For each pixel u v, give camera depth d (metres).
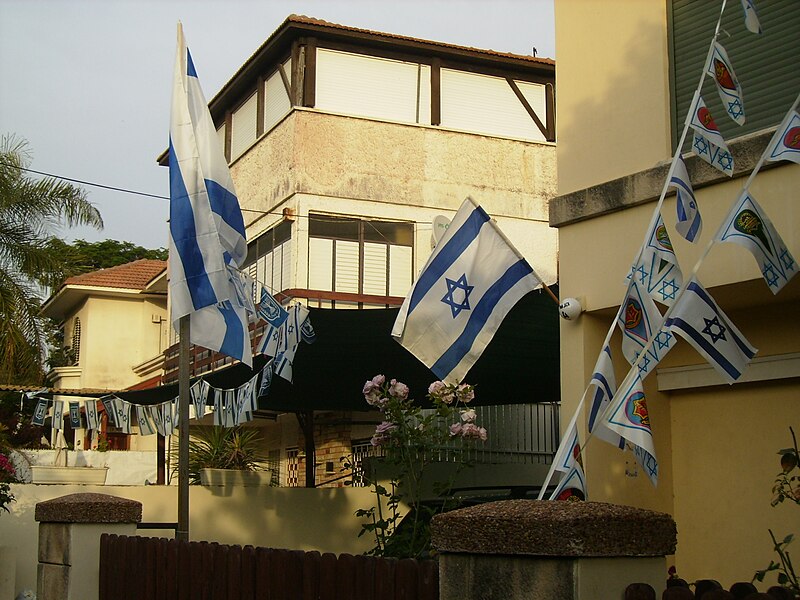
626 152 8.17
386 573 5.26
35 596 10.86
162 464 14.40
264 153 19.55
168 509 12.45
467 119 20.09
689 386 8.20
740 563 7.80
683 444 8.35
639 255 6.16
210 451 16.94
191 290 8.41
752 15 6.33
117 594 8.05
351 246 18.56
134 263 30.42
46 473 12.73
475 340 7.88
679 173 6.09
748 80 7.57
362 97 19.30
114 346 28.62
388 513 12.82
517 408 13.29
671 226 7.63
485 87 20.36
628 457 8.15
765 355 7.72
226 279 8.41
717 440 8.11
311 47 18.92
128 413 11.95
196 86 8.84
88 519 8.45
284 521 12.77
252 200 19.88
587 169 8.46
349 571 5.53
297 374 11.45
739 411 7.98
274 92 20.02
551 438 13.57
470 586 4.38
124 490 12.25
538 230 19.98
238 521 12.55
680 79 7.98
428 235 19.08
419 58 19.81
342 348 10.95
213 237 8.46
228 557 6.65
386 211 18.84
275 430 20.48
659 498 8.26
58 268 20.02
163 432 11.36
